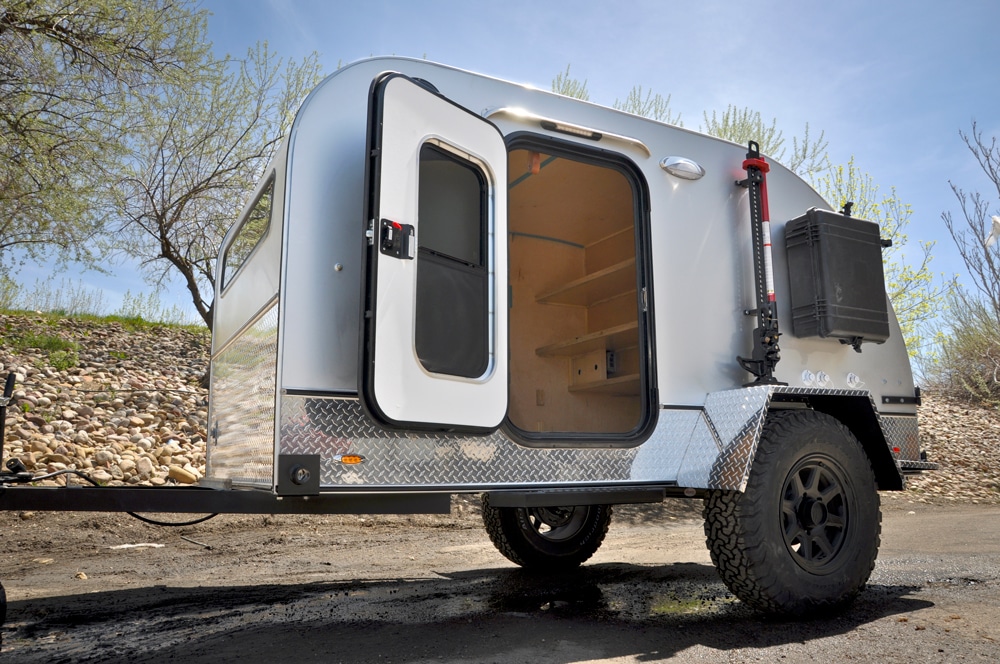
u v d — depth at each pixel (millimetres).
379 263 2629
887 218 12727
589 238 5742
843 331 3902
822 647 2736
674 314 3617
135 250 11852
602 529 4820
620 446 3303
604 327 5711
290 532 6074
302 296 2742
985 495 9930
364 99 3023
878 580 4070
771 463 3248
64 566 4570
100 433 7734
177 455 7684
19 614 3293
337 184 2896
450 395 2822
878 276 4152
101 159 10102
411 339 2709
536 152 3506
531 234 5602
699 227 3809
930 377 16547
